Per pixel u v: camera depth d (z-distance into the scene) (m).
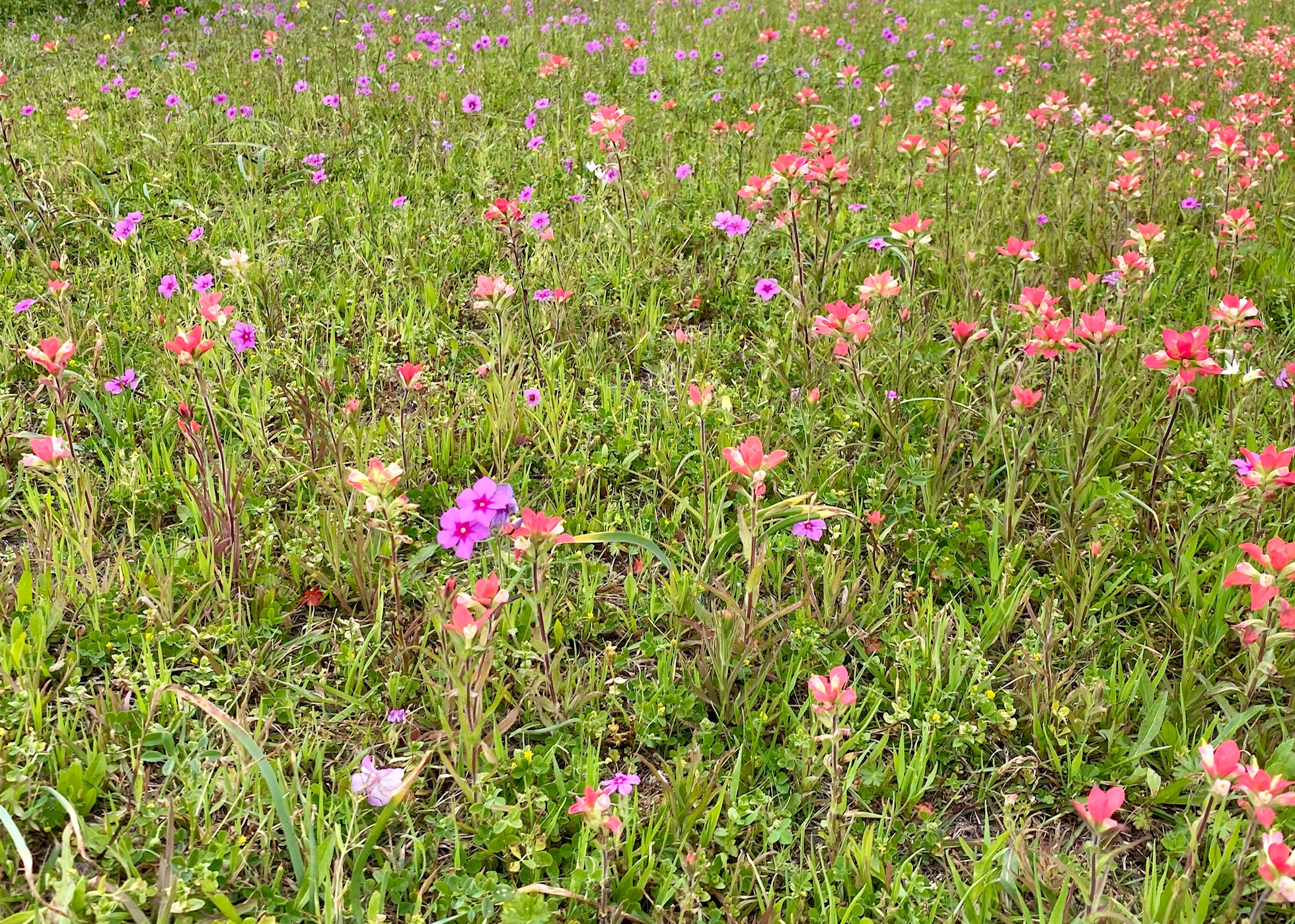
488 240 5.41
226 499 2.97
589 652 3.02
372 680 2.80
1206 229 5.91
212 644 2.85
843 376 4.08
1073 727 2.68
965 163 6.71
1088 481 3.40
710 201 6.00
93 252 5.29
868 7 13.16
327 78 8.78
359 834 2.35
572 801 2.44
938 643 2.80
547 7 12.13
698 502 3.50
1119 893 2.36
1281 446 3.55
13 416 3.63
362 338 4.61
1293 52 8.95
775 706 2.76
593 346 4.43
